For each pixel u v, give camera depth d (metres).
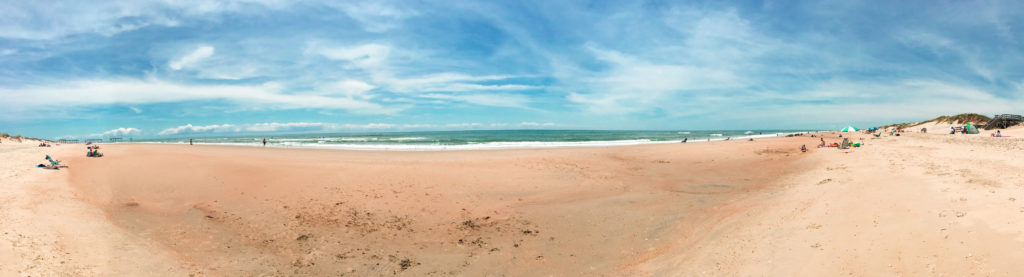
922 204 8.36
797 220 8.93
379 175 17.53
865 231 7.27
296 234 10.27
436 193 14.73
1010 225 6.13
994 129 47.19
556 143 47.09
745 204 12.04
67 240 8.32
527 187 15.98
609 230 10.52
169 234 9.89
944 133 47.34
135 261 7.81
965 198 8.37
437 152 29.53
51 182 14.34
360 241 9.86
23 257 7.08
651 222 11.02
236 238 9.88
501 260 8.68
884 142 32.44
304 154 27.38
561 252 9.09
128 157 23.45
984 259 5.26
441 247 9.52
